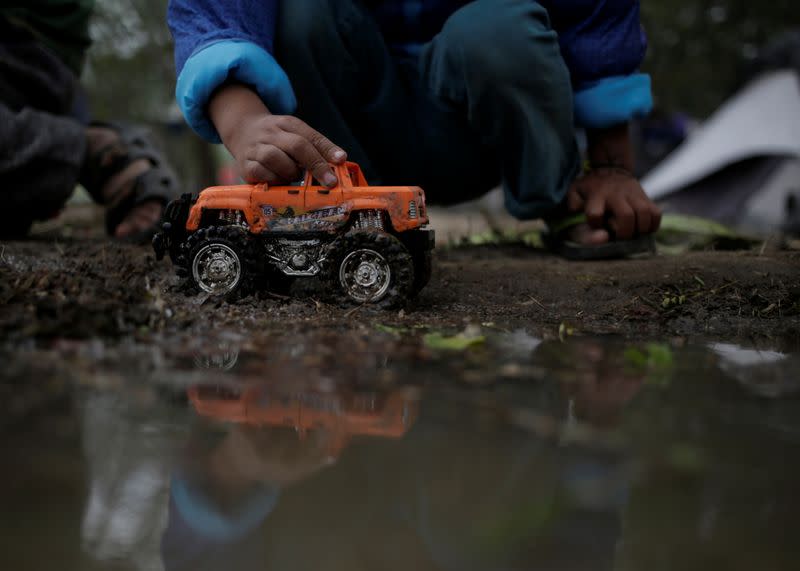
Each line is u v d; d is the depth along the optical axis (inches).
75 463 42.6
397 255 89.4
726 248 163.9
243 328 80.3
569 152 136.4
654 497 39.8
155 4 374.6
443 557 33.5
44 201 159.8
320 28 118.6
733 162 371.9
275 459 44.1
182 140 486.9
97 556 33.1
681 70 551.2
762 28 546.9
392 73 133.5
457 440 47.6
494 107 126.0
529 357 72.1
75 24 167.3
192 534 35.4
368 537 35.4
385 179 143.2
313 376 62.6
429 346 74.7
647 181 426.3
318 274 93.6
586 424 51.0
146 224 169.5
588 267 122.5
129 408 52.7
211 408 53.3
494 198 528.4
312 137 93.0
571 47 134.6
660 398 58.0
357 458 44.4
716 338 85.4
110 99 436.1
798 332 89.5
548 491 40.0
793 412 54.4
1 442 45.4
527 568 33.3
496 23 121.4
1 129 147.0
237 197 93.7
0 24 152.7
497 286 110.0
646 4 523.5
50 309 75.5
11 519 36.2
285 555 33.6
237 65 102.3
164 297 92.3
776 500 39.2
